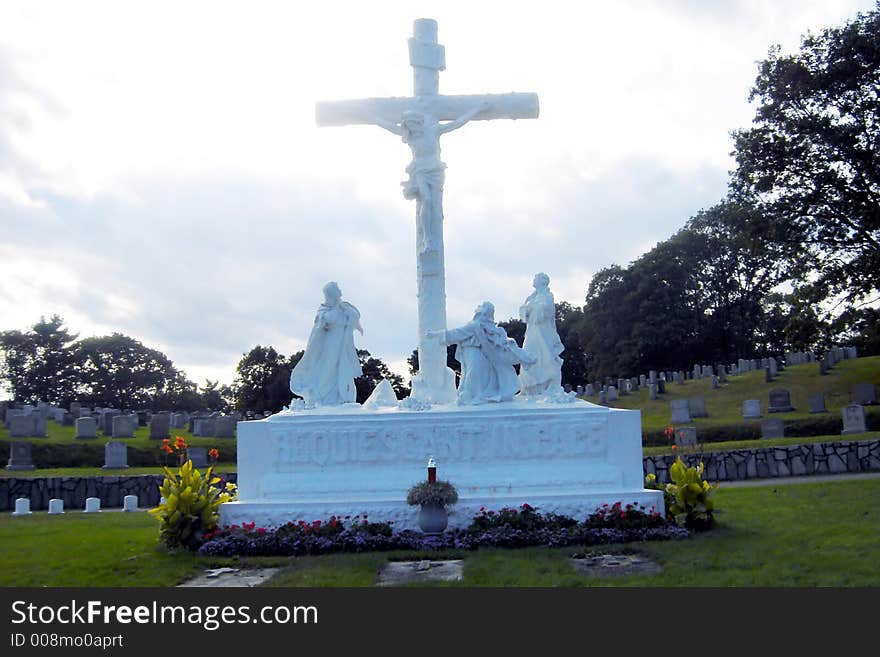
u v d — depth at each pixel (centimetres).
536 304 1589
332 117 1694
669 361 6284
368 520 1386
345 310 1602
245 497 1462
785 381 4088
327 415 1488
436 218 1647
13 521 1844
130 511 2145
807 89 3450
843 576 1006
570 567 1111
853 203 3475
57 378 7525
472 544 1252
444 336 1545
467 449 1466
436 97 1703
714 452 2548
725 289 6431
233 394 6253
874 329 3634
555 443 1467
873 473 2386
